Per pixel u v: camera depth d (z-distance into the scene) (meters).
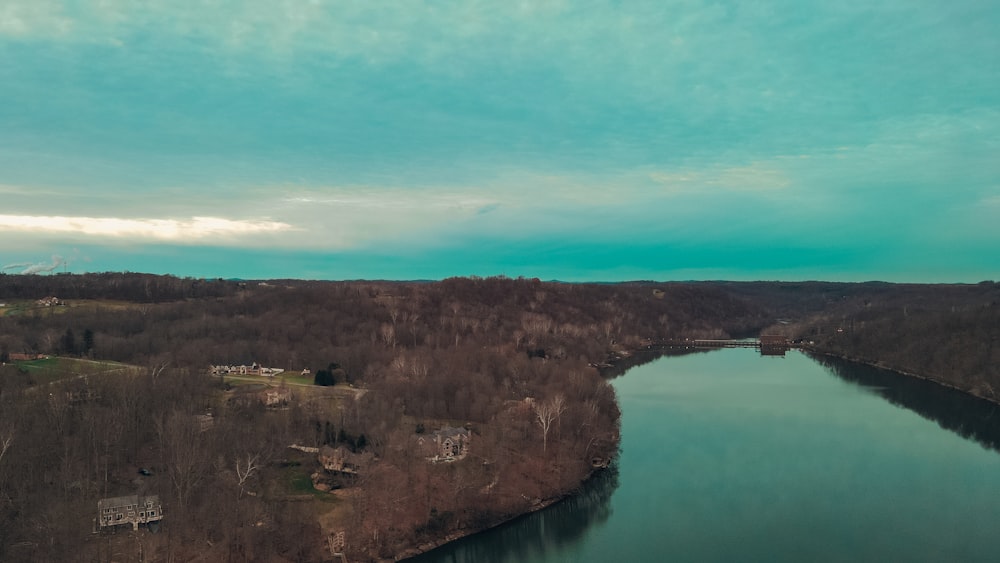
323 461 125.88
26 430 114.81
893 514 127.56
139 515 100.44
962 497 135.50
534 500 128.38
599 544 116.06
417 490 119.31
